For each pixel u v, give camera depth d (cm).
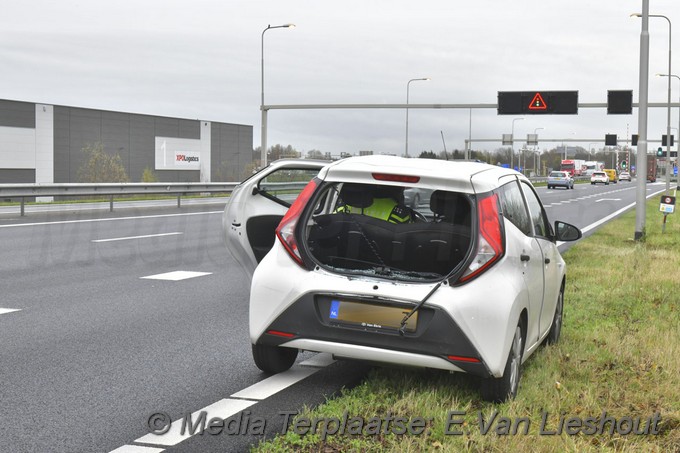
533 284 590
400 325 525
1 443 459
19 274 1204
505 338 520
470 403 529
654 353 681
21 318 852
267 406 540
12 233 1830
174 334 782
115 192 2647
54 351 698
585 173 13775
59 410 525
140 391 576
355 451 438
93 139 7681
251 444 462
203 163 9038
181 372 633
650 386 587
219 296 1027
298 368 646
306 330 549
